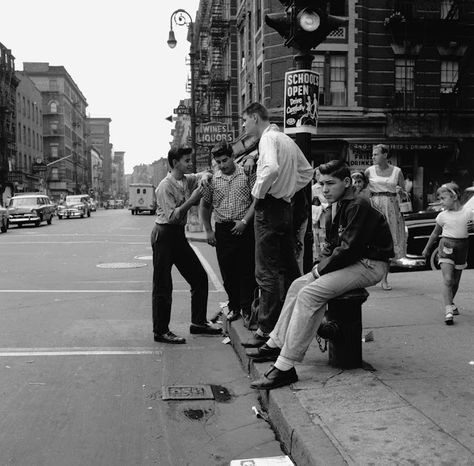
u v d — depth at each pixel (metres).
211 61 40.34
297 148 5.07
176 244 6.25
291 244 5.11
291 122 5.55
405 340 5.38
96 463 3.42
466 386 4.07
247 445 3.66
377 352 5.00
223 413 4.21
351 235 4.07
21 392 4.65
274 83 23.78
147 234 25.27
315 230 11.36
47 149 94.62
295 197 5.52
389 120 23.77
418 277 8.97
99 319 7.45
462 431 3.30
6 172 59.38
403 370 4.47
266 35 23.91
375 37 23.91
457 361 4.69
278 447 3.62
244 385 4.82
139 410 4.27
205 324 6.61
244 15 30.48
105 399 4.50
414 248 10.56
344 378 4.30
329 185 4.15
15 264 13.78
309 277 4.34
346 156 23.52
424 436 3.24
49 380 4.96
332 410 3.68
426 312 6.52
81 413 4.20
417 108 23.97
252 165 5.99
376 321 6.13
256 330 5.54
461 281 8.50
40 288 10.05
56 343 6.20
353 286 4.21
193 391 4.64
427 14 24.27
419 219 10.75
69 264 13.77
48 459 3.47
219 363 5.45
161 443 3.70
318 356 4.93
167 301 6.20
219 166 6.05
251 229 5.97
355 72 23.53
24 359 5.59
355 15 23.38
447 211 6.08
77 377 5.04
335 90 23.61
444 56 24.47
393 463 2.92
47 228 31.56
